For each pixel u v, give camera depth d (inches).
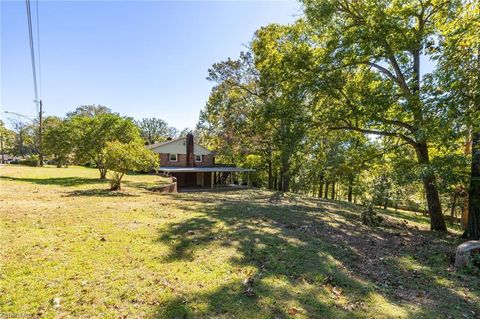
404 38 369.4
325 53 420.5
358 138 531.5
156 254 180.5
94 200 361.4
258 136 920.3
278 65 474.0
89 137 666.2
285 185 979.3
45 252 167.5
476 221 330.0
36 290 125.6
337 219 399.5
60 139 678.5
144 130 2608.3
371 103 382.9
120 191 480.1
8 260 152.6
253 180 1440.7
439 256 251.0
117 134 690.8
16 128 2038.6
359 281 176.9
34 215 250.5
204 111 1192.8
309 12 404.5
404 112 377.4
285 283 157.3
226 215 329.7
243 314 120.6
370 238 302.8
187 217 296.5
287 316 122.8
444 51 255.3
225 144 1066.7
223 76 951.0
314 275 174.2
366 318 130.3
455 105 232.4
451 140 297.6
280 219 345.4
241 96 962.7
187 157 1249.4
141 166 482.6
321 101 486.6
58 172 850.1
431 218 409.1
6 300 116.1
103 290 130.2
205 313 118.6
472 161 327.0
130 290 132.1
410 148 464.4
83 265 154.9
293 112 462.0
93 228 223.6
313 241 252.1
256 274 164.9
